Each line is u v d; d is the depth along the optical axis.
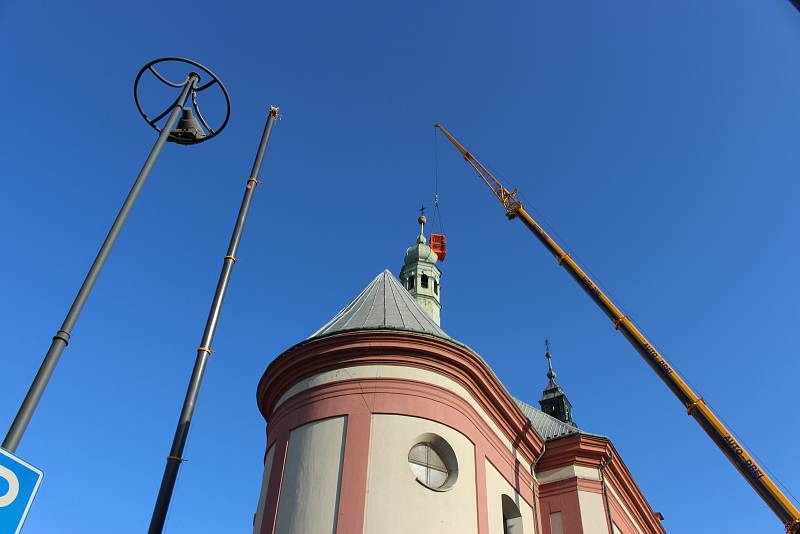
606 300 23.69
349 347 19.55
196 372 10.18
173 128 10.99
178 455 9.34
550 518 22.98
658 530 30.39
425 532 16.77
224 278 11.30
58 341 7.81
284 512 17.38
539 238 28.41
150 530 8.52
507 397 21.84
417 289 42.88
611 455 24.27
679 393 20.20
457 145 36.50
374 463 17.50
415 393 18.95
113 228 9.12
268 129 13.78
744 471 18.12
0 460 5.91
